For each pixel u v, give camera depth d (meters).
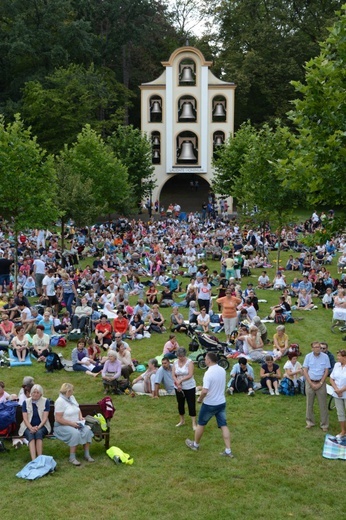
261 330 18.42
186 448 11.14
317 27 66.12
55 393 14.28
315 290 26.05
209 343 16.59
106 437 11.02
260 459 10.67
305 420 12.55
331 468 10.35
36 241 37.44
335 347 18.33
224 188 52.78
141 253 36.03
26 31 58.12
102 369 15.12
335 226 13.07
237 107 69.56
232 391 14.18
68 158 43.66
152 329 20.25
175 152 61.97
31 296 26.02
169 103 61.38
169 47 75.75
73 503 9.15
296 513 8.89
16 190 24.78
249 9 69.50
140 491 9.52
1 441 11.02
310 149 13.16
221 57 71.62
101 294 24.42
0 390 11.31
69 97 54.38
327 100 13.09
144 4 66.88
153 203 60.16
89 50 61.28
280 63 64.56
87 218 33.94
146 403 13.61
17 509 8.97
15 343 16.91
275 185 28.38
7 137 25.00
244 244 37.16
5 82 63.12
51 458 10.40
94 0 67.06
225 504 9.12
